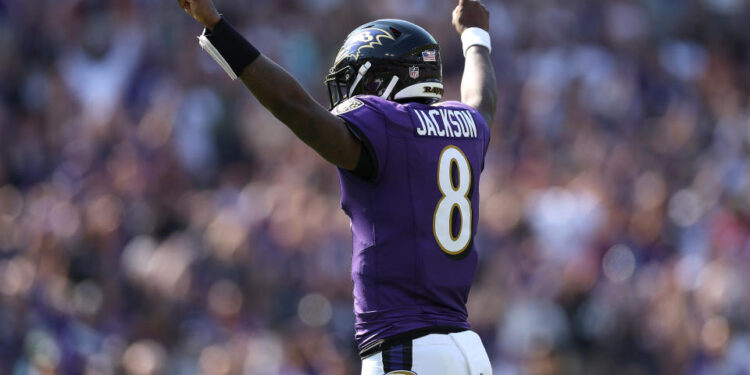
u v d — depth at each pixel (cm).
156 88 4972
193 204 4291
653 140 5138
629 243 4203
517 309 3847
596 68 5562
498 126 5112
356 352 3716
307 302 3791
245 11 5519
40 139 4772
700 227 4316
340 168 1362
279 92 1273
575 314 3928
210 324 3653
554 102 5216
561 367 3612
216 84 4969
